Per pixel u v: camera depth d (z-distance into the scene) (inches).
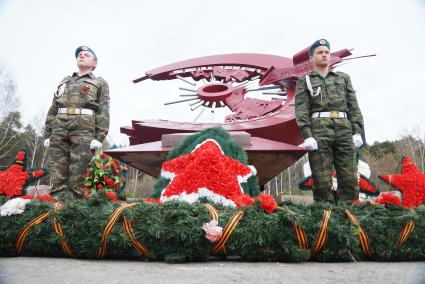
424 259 96.2
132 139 279.0
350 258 90.5
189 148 136.8
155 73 325.7
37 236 91.8
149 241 86.5
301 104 154.1
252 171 136.3
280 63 309.3
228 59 323.6
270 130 251.6
